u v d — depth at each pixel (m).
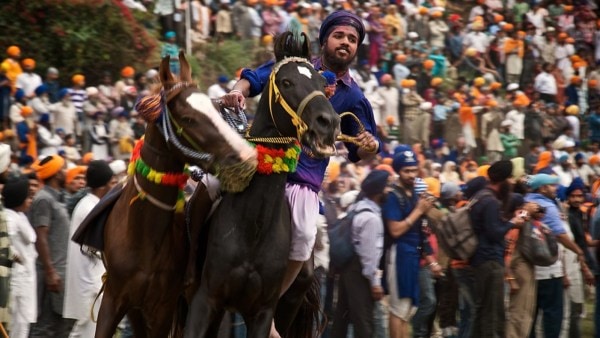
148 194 15.08
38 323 22.45
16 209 21.11
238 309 15.16
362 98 17.41
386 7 68.19
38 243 21.84
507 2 82.56
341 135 16.33
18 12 53.03
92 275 21.06
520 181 28.45
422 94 62.34
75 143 43.94
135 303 15.56
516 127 59.72
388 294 24.92
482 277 25.34
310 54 15.17
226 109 15.89
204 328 14.90
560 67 77.19
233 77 57.38
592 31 83.69
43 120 43.16
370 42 62.66
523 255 26.34
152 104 14.53
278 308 16.78
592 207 33.28
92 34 53.72
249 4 61.09
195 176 15.98
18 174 26.56
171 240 15.38
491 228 25.11
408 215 24.67
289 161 14.78
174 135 14.41
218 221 14.98
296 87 14.20
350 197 28.34
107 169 21.39
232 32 61.25
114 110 44.41
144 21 58.75
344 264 24.09
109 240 15.72
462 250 25.34
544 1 85.62
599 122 66.06
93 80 54.31
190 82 14.68
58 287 22.05
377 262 23.84
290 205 15.64
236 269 14.73
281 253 15.05
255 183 14.69
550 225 27.72
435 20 70.94
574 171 53.66
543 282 27.59
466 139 57.69
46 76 48.53
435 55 66.31
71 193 23.89
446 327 27.81
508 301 27.84
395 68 62.00
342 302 24.73
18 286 20.89
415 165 24.81
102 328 15.52
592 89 75.81
